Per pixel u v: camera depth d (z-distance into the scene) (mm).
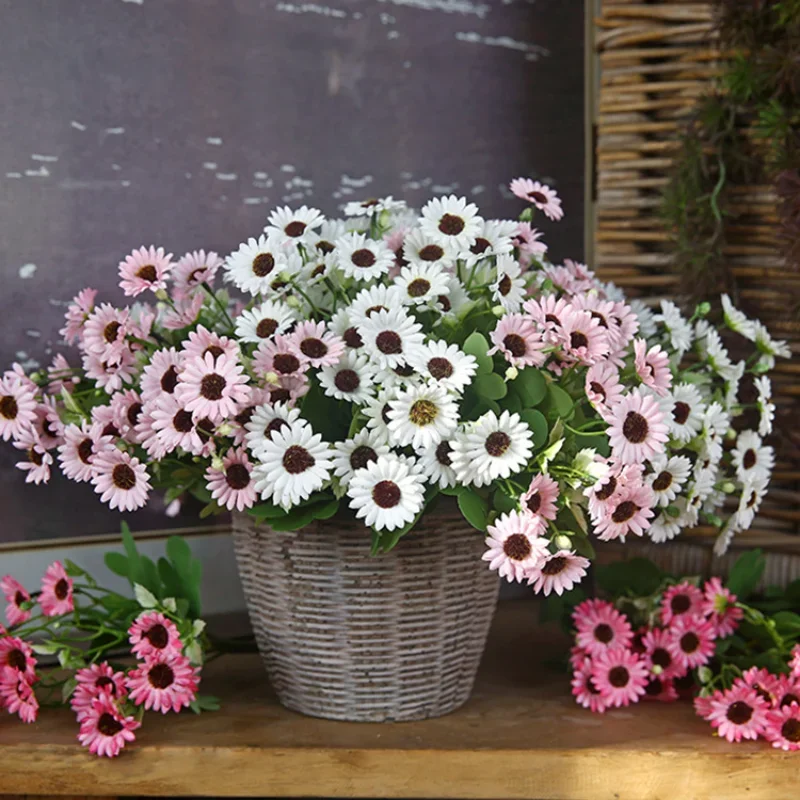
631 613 1050
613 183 1158
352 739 898
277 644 936
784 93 1090
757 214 1114
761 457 987
